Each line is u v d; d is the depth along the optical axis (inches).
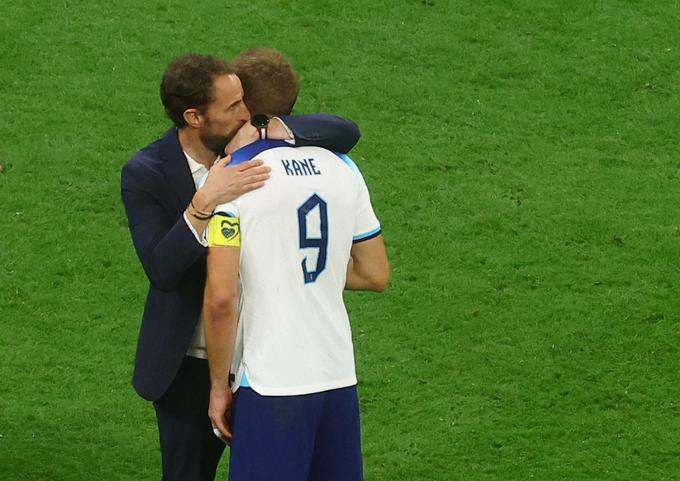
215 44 1194.6
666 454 722.2
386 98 1139.9
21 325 837.8
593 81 1179.3
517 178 1040.2
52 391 768.3
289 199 495.8
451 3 1282.0
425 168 1047.6
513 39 1232.2
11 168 1014.4
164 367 545.0
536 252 943.7
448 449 724.0
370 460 711.7
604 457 718.5
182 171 532.7
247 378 504.7
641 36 1244.5
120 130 1073.5
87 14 1226.0
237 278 500.1
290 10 1256.2
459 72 1183.6
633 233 968.3
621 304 880.3
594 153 1079.6
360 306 874.1
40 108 1093.8
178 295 539.5
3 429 724.0
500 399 776.3
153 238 524.7
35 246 924.0
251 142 510.3
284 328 499.2
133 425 738.8
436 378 797.9
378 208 992.9
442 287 899.4
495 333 847.1
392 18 1252.5
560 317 864.9
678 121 1126.4
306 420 505.4
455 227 972.6
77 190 994.1
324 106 1122.7
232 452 512.4
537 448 726.5
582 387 789.9
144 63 1163.3
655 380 797.9
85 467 691.4
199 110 510.9
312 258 502.0
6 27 1195.3
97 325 842.8
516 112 1132.5
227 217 491.2
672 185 1037.2
